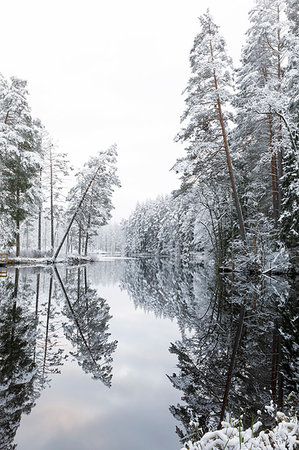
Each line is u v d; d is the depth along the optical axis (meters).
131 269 33.78
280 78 17.62
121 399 3.95
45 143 31.53
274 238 17.97
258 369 4.84
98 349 6.15
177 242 56.44
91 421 3.40
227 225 22.33
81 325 8.05
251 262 17.25
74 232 48.25
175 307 10.95
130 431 3.21
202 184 19.66
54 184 32.53
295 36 16.03
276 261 16.64
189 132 17.38
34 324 7.83
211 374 4.76
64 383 4.49
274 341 6.22
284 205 16.66
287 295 11.53
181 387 4.30
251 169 20.02
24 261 26.39
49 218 33.16
